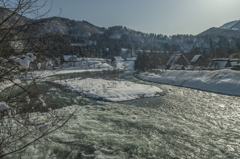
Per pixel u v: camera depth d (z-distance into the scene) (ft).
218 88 72.90
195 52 284.82
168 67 205.57
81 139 26.37
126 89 67.77
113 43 533.14
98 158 21.63
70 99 52.39
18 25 10.30
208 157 22.76
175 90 77.00
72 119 34.42
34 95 11.69
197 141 27.02
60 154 22.22
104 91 62.90
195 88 81.56
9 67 10.69
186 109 45.83
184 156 22.80
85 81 89.10
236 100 56.59
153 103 52.16
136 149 24.11
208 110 45.01
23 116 11.40
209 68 149.18
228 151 24.17
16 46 11.17
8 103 11.32
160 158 22.20
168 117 38.78
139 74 147.02
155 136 28.35
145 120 35.91
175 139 27.50
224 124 34.76
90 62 272.51
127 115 39.42
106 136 27.81
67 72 146.61
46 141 24.41
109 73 148.97
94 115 38.50
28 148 21.35
